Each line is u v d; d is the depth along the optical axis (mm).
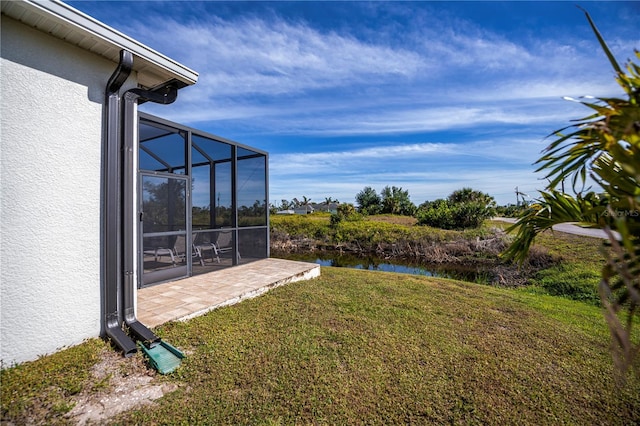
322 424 2084
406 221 23312
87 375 2418
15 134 2537
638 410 2338
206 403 2211
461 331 3783
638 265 1287
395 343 3332
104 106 3129
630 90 1275
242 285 5160
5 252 2479
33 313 2623
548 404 2375
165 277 5328
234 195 6977
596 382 2703
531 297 6055
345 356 2996
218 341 3146
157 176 5152
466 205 18891
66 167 2838
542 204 2141
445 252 13641
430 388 2529
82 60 2955
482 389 2541
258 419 2092
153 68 3350
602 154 1631
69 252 2857
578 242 11086
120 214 3238
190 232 5766
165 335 3199
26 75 2594
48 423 1928
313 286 5805
